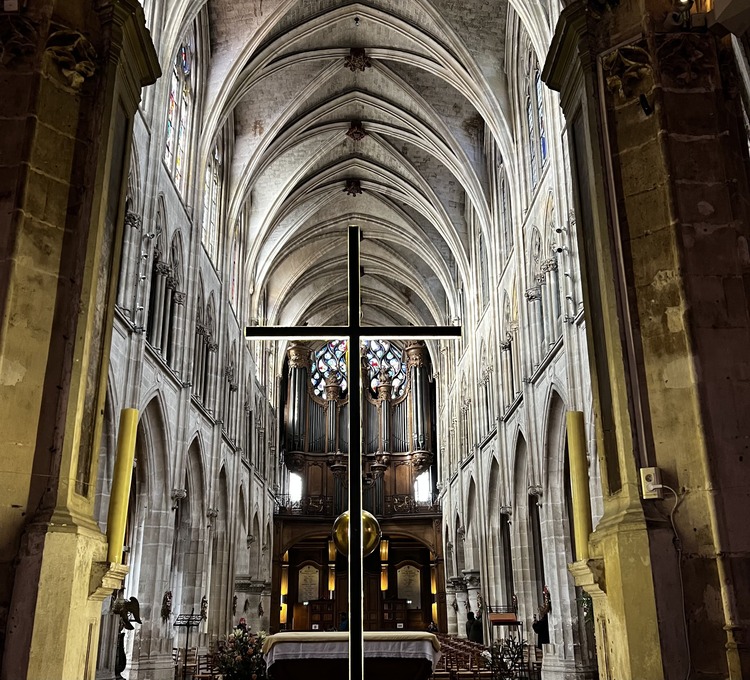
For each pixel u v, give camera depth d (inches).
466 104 1145.4
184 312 872.3
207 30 936.3
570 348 683.4
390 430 1963.6
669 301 239.0
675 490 224.5
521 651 796.0
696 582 215.5
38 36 250.5
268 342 1708.9
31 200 236.7
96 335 254.2
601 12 274.4
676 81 257.1
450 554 1635.1
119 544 228.4
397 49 1069.1
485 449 1195.3
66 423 225.1
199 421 952.3
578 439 250.8
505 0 929.5
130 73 283.3
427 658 358.0
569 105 292.8
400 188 1397.6
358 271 309.1
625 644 209.3
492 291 1116.5
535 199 872.3
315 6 982.4
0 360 219.3
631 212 253.3
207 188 1049.5
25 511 216.1
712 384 227.8
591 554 238.1
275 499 1798.7
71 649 206.5
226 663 617.0
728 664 206.1
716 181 247.4
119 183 275.9
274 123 1145.4
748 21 255.4
